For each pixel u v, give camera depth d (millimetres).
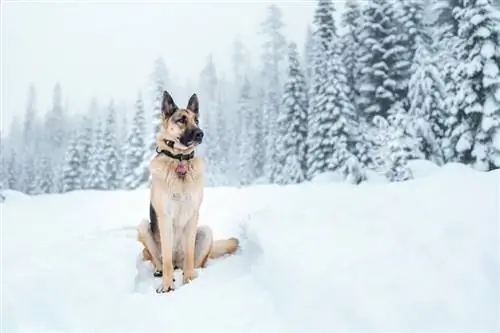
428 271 2789
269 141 34656
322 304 2857
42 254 4344
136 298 3566
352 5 28500
